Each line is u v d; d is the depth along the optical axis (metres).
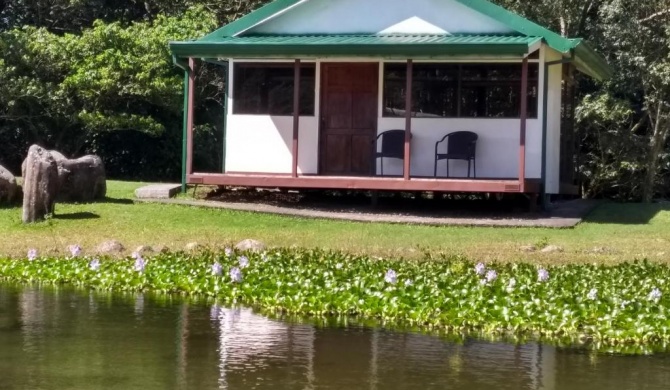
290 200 21.83
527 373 8.94
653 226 19.77
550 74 21.75
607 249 16.89
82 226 18.27
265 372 8.78
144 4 32.91
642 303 11.30
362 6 21.59
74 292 12.85
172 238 17.28
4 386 8.20
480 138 21.16
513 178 21.00
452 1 21.12
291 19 21.81
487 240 17.66
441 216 20.30
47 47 26.61
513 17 20.69
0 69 25.59
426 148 21.34
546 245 16.97
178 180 30.75
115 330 10.45
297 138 20.89
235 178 21.05
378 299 11.68
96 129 27.36
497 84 21.11
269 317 11.40
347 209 20.95
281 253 14.87
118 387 8.21
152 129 27.31
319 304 11.70
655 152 27.06
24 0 31.34
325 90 21.91
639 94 28.34
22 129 28.75
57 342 9.82
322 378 8.59
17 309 11.54
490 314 11.09
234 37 21.70
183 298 12.53
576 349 10.04
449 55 19.66
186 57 20.97
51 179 18.56
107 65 26.34
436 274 12.99
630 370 9.12
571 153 25.12
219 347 9.75
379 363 9.20
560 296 11.60
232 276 12.67
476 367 9.13
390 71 21.59
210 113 31.61
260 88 22.06
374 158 21.48
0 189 19.83
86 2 31.67
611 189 28.41
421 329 10.95
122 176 30.73
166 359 9.21
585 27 28.88
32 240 16.88
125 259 14.38
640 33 26.66
